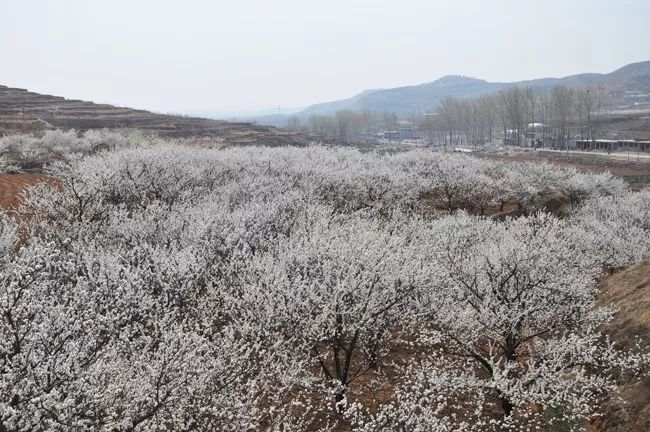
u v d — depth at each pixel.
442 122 144.12
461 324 11.41
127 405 7.01
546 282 11.84
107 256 11.84
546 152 91.00
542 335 14.58
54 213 19.39
